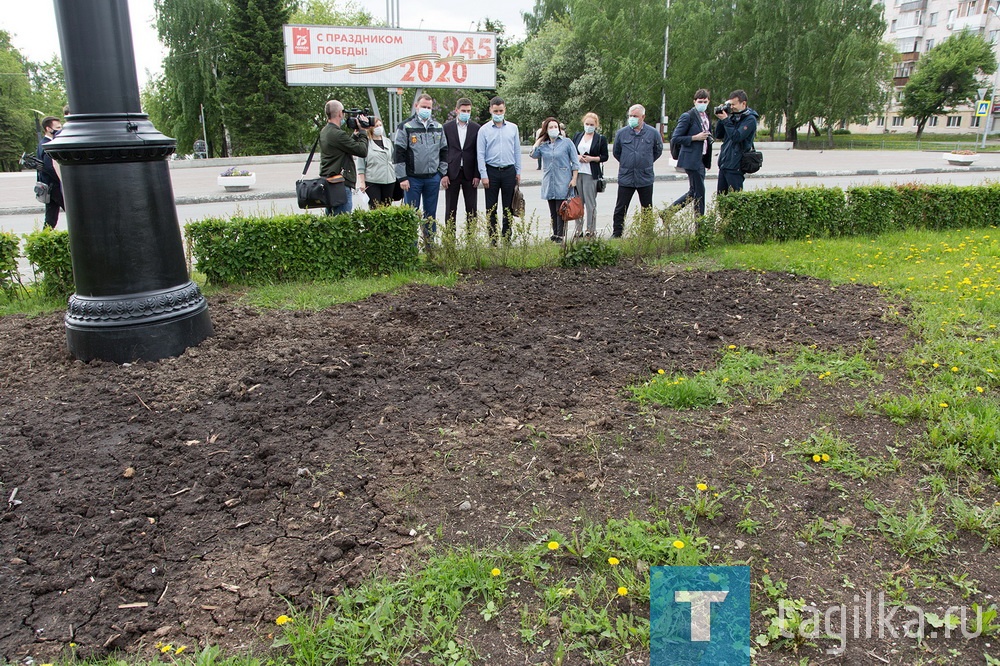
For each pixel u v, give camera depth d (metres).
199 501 2.98
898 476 3.14
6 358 4.70
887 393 3.95
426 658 2.14
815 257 7.93
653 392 3.99
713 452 3.35
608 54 39.66
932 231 10.02
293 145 41.50
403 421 3.71
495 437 3.53
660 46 43.28
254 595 2.42
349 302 6.14
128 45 4.38
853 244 8.86
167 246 4.66
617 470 3.19
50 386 4.18
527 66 40.91
